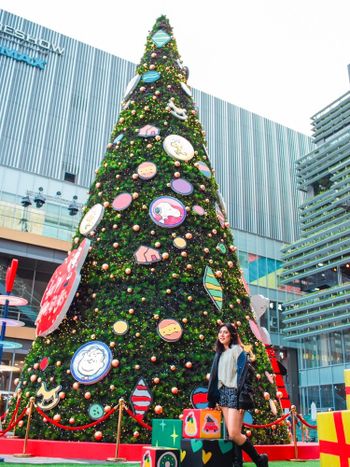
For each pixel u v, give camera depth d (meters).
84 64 44.53
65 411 7.36
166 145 9.83
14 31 41.31
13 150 38.25
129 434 6.98
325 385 39.84
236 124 51.94
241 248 44.75
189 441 4.84
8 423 8.34
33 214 32.41
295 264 45.75
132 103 10.90
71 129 41.56
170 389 7.34
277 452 7.54
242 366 4.98
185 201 9.33
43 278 32.19
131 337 7.74
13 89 39.91
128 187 9.41
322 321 40.12
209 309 8.27
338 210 43.44
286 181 53.34
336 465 3.84
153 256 8.50
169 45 11.87
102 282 8.53
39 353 8.47
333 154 45.97
